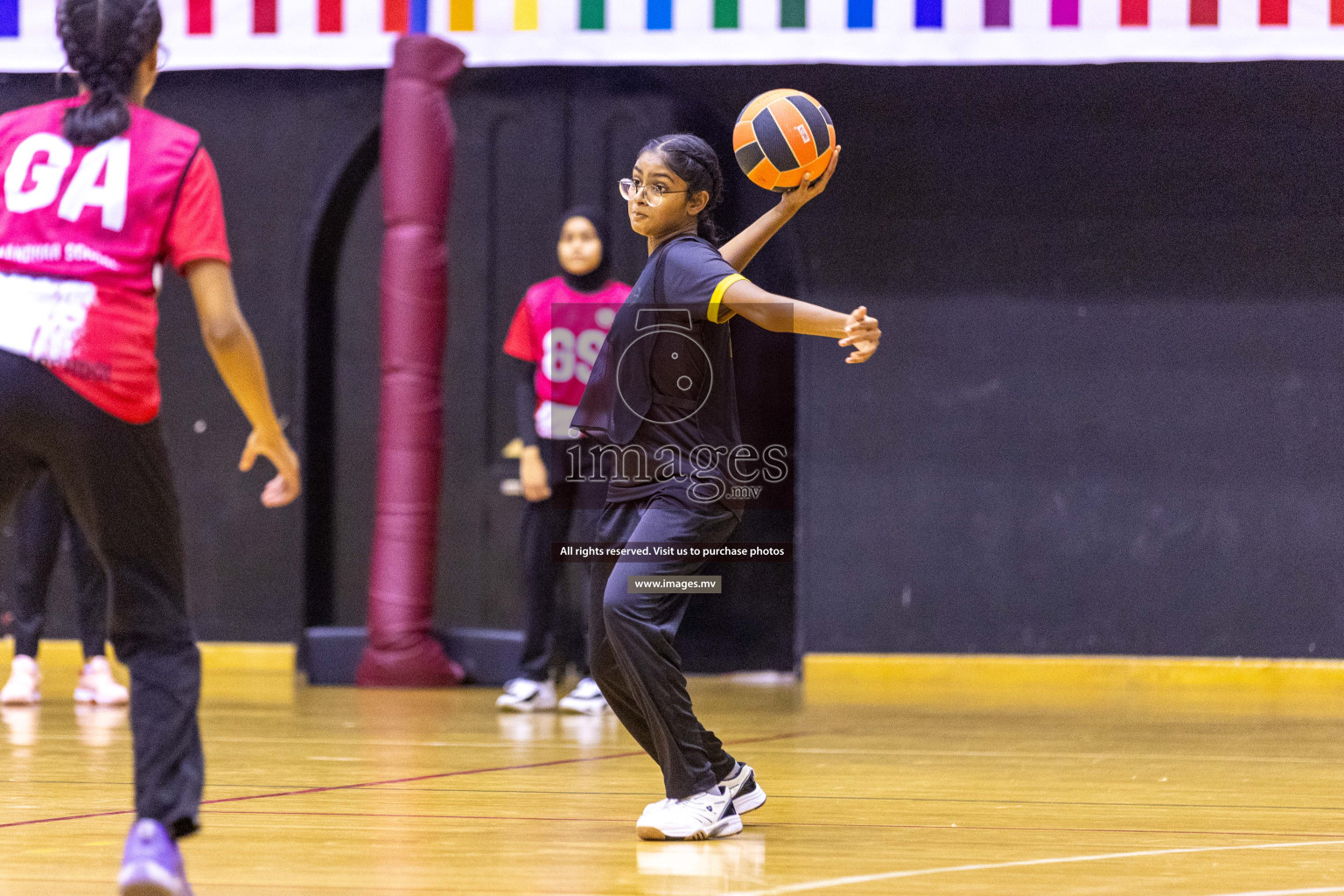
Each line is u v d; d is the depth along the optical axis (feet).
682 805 23.15
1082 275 57.67
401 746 36.35
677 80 58.34
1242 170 57.00
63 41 17.16
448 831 23.88
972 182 58.08
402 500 56.54
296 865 20.84
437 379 57.47
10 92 59.26
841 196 58.39
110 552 16.47
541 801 27.35
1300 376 56.70
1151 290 57.41
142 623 16.70
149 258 16.46
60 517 47.34
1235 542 56.75
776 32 53.93
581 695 45.29
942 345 58.03
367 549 60.54
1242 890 19.36
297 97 60.03
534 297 45.06
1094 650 57.11
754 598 61.21
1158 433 57.21
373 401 60.59
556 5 55.21
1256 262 56.95
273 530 59.47
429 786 29.30
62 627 59.57
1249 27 51.47
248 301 59.98
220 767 32.04
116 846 22.20
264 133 60.13
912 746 36.81
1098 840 23.34
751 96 58.13
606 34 54.75
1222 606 56.65
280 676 57.98
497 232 59.11
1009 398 57.77
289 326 59.77
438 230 57.31
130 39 17.15
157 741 16.24
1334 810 26.78
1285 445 56.65
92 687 46.83
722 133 59.16
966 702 49.39
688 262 22.13
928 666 57.31
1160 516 57.11
